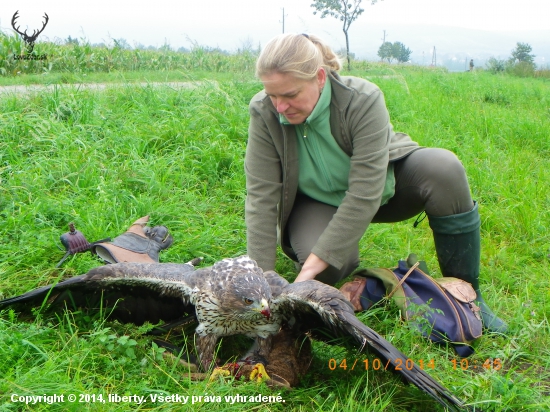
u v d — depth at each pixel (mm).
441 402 2592
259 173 3729
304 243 3805
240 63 17000
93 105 7059
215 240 4719
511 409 3021
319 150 3641
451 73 22375
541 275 4703
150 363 3088
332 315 2730
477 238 3965
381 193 3561
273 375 3092
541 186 6492
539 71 27766
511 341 3648
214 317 3074
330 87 3479
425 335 3621
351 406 2844
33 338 3137
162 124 6895
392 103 10312
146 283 3176
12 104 6945
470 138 8508
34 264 4129
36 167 5516
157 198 5395
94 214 4824
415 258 4082
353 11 25125
